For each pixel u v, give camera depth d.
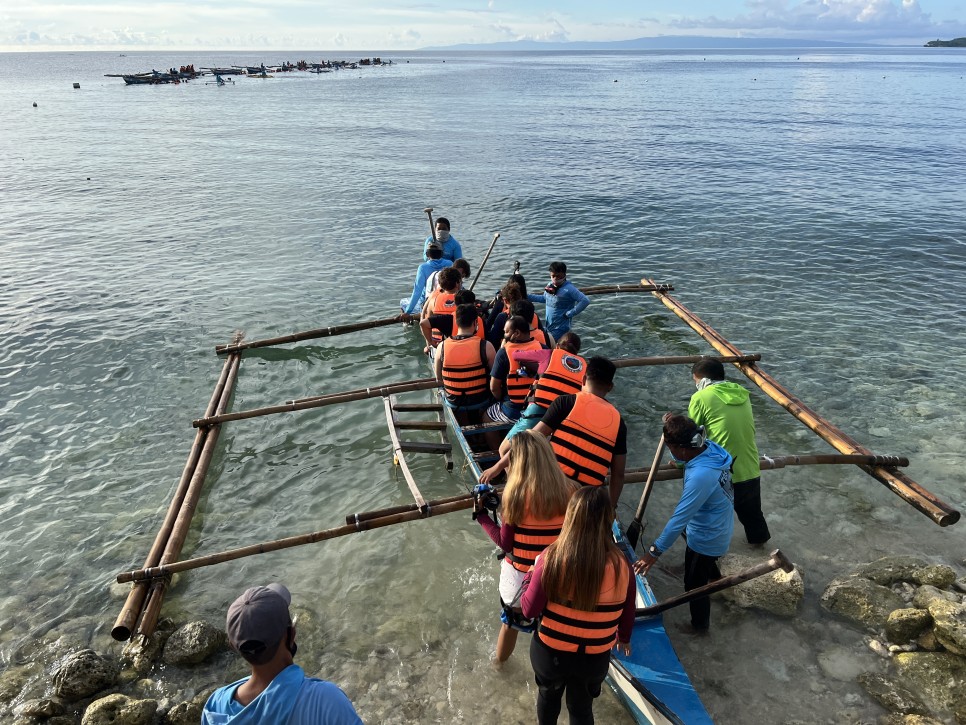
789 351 9.38
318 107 49.25
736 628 4.75
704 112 43.56
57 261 13.78
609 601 3.00
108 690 4.42
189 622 4.82
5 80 101.75
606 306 11.30
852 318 10.48
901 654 4.41
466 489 6.64
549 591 3.00
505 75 105.06
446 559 5.58
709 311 10.91
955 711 3.98
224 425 7.83
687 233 15.42
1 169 24.59
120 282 12.48
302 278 12.70
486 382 6.51
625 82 83.06
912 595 4.88
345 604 5.12
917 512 5.99
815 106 46.78
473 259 13.85
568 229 16.03
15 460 7.15
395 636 4.78
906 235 14.78
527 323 5.92
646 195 19.20
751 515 5.28
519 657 4.55
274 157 26.83
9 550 5.80
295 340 9.20
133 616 4.72
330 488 6.70
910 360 9.02
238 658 4.68
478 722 4.06
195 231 16.06
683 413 7.90
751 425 5.11
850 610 4.77
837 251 13.84
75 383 8.80
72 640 4.88
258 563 5.61
